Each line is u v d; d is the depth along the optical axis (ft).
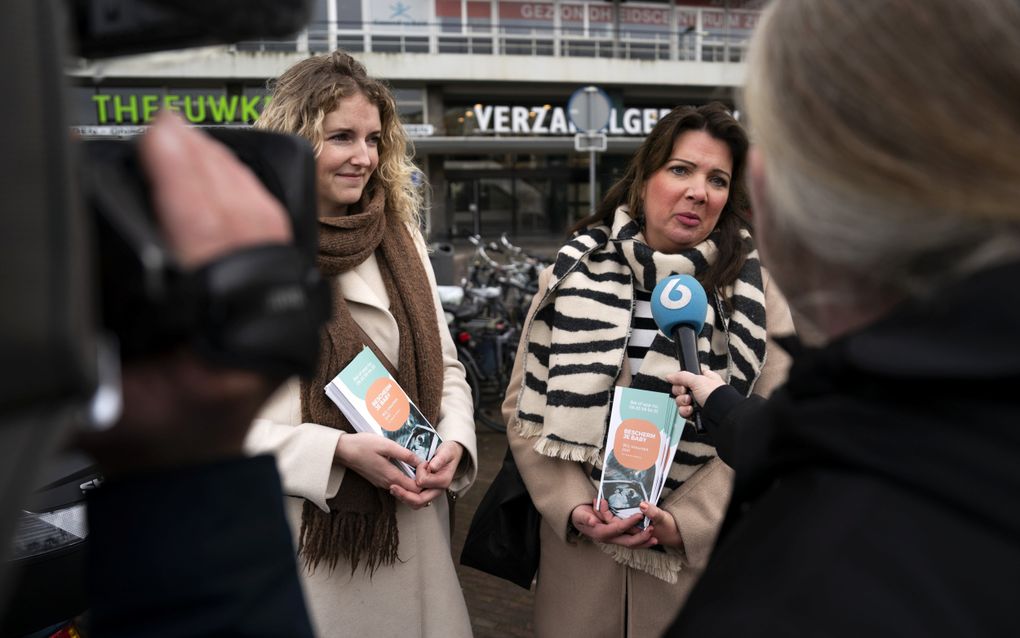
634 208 6.47
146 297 1.51
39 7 1.19
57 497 6.31
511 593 10.75
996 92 1.64
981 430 1.63
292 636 1.94
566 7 70.08
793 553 1.69
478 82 71.05
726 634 1.63
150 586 1.81
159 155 1.67
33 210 1.12
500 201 76.43
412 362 6.16
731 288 6.05
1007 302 1.61
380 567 5.88
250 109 63.57
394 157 6.50
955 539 1.59
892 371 1.68
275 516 1.98
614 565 5.95
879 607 1.54
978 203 1.63
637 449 5.61
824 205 1.81
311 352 1.80
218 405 1.74
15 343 1.08
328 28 65.62
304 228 2.23
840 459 1.77
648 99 76.02
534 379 6.27
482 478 14.65
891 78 1.69
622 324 6.04
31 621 6.03
